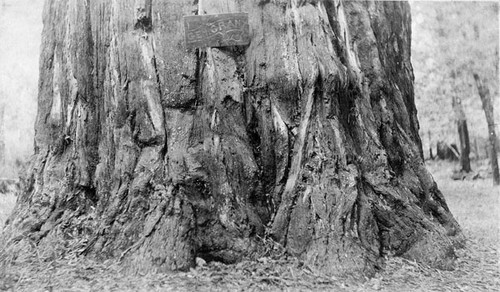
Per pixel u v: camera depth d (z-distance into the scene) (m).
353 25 6.49
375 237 5.33
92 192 5.80
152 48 5.68
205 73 5.62
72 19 6.04
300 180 5.41
